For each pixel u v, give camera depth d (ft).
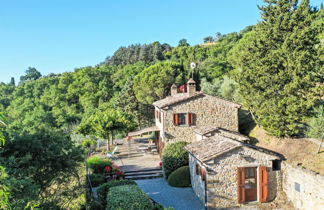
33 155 39.22
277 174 48.32
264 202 46.83
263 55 66.28
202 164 46.98
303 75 56.08
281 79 59.41
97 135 92.84
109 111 100.48
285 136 61.41
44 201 41.98
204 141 56.80
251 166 46.44
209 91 118.11
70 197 46.75
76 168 50.14
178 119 69.72
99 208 45.39
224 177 45.57
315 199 40.40
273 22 63.98
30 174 36.32
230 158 45.73
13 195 26.43
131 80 155.22
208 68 159.63
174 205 48.42
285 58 59.47
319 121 47.21
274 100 59.98
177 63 157.07
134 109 149.18
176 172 60.29
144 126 150.61
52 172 41.22
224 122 70.74
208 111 70.18
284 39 60.54
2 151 35.29
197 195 52.42
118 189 42.57
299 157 51.31
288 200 47.24
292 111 55.93
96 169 66.23
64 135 45.60
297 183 44.73
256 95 65.62
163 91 141.38
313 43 57.26
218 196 45.37
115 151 89.61
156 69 145.18
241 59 74.84
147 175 66.80
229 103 70.79
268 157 47.09
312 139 55.77
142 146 97.30
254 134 72.59
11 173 32.07
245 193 47.03
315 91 55.42
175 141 69.26
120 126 92.48
